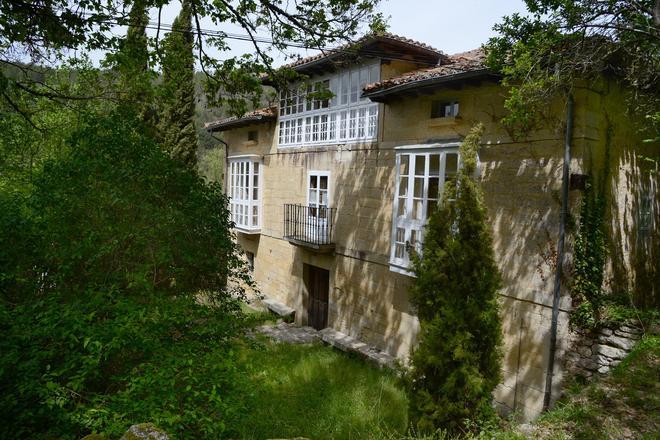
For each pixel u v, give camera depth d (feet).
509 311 26.27
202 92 28.84
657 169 28.17
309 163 43.29
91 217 19.47
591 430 16.48
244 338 23.53
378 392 28.25
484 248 19.53
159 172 21.33
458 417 18.86
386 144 34.45
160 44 25.88
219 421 14.49
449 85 27.55
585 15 20.42
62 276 18.71
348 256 38.58
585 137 23.27
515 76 20.52
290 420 24.12
